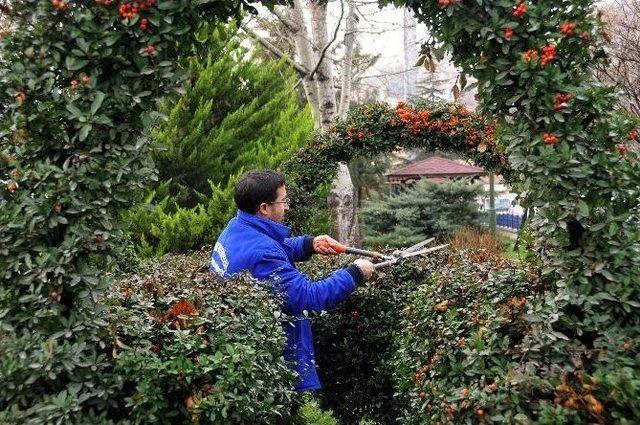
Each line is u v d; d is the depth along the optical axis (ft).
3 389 6.19
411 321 8.38
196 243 21.20
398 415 10.50
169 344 6.72
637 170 6.20
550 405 5.34
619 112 6.58
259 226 8.63
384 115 13.64
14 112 6.48
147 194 21.16
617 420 5.05
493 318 6.58
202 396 6.21
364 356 10.68
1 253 6.24
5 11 6.72
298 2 25.89
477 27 6.51
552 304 6.16
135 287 7.73
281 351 7.38
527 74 6.33
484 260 9.96
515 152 6.60
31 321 6.37
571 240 6.53
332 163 14.35
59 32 6.53
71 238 6.37
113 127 6.64
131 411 6.13
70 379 6.37
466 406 5.79
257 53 25.63
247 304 7.30
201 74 22.67
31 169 6.49
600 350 5.70
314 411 11.56
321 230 23.00
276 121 24.89
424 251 8.95
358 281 8.46
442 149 13.74
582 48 6.50
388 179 50.93
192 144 22.74
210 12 7.03
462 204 39.32
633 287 6.05
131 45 6.62
